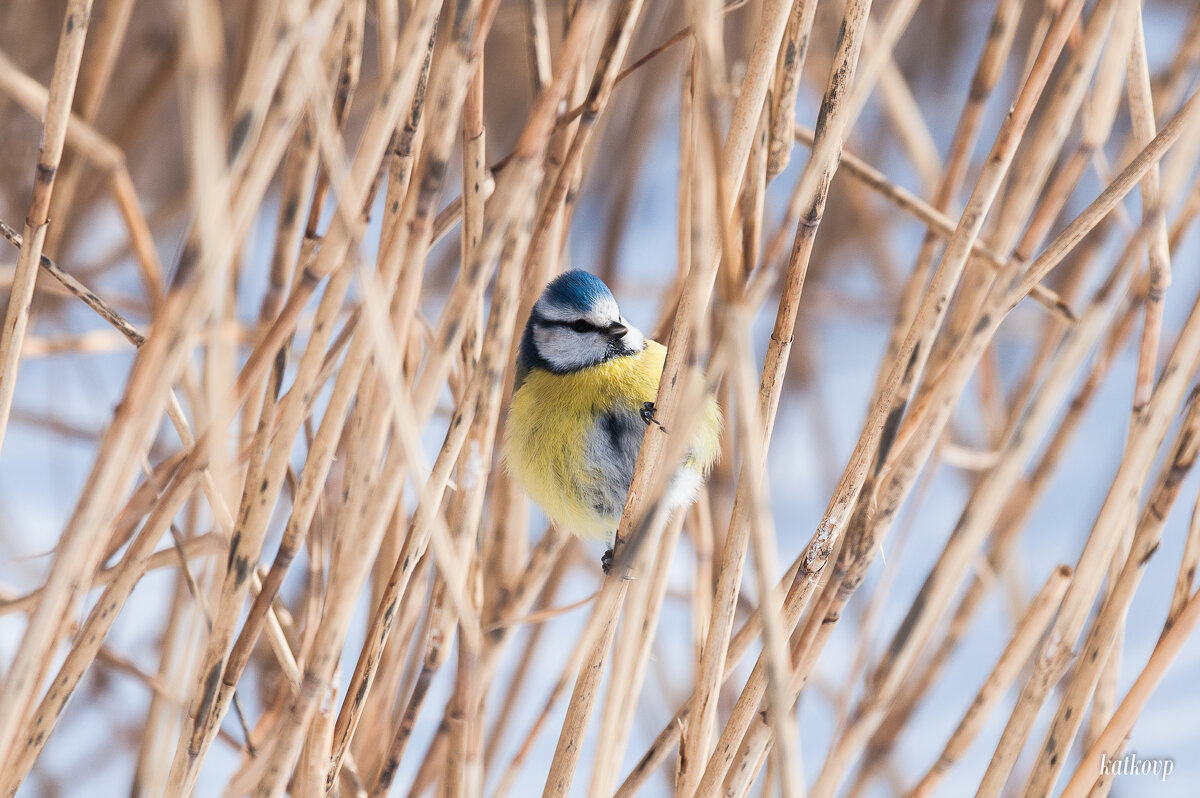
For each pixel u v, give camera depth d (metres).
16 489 9.24
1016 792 7.26
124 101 8.88
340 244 3.60
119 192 5.12
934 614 4.84
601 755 4.49
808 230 3.93
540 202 5.41
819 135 3.97
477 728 5.41
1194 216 4.93
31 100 5.30
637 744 7.70
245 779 5.16
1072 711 4.46
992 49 5.89
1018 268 4.13
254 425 5.09
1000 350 10.32
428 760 5.79
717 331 5.88
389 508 3.82
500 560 6.41
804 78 10.72
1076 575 4.38
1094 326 4.29
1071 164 4.16
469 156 4.11
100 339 6.33
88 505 3.40
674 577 8.70
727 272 3.14
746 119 3.72
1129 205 9.97
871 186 6.07
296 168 4.63
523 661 6.71
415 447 3.38
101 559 4.79
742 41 7.12
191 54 2.86
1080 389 6.16
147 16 8.81
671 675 7.87
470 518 4.39
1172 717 8.05
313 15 3.18
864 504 4.35
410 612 5.29
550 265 5.58
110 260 8.47
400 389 3.30
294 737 3.96
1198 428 4.27
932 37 11.47
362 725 5.47
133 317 9.59
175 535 4.09
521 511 6.47
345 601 3.87
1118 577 4.74
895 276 10.12
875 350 12.04
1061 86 4.12
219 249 3.04
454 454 4.08
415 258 3.63
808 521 10.09
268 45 3.09
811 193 3.89
